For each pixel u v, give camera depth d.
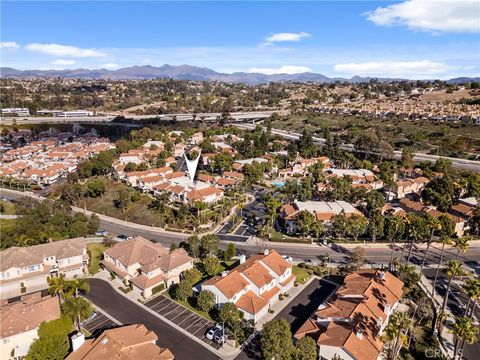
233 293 77.75
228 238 121.19
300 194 150.88
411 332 74.06
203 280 91.44
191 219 136.00
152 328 73.81
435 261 106.56
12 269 86.62
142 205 150.12
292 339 69.75
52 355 59.22
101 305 81.12
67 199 160.38
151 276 87.44
